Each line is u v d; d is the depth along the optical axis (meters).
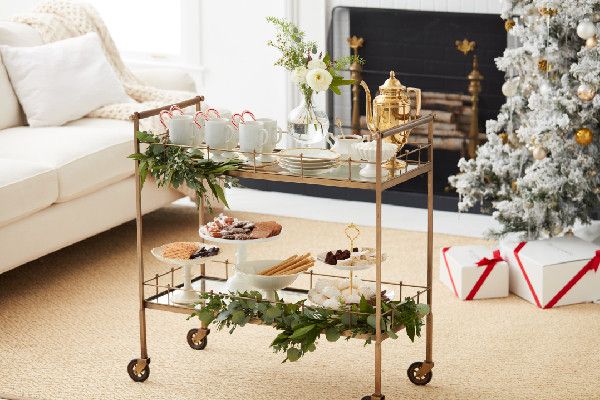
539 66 4.66
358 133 6.20
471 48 5.83
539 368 3.78
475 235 5.40
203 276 3.92
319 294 3.56
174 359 3.87
